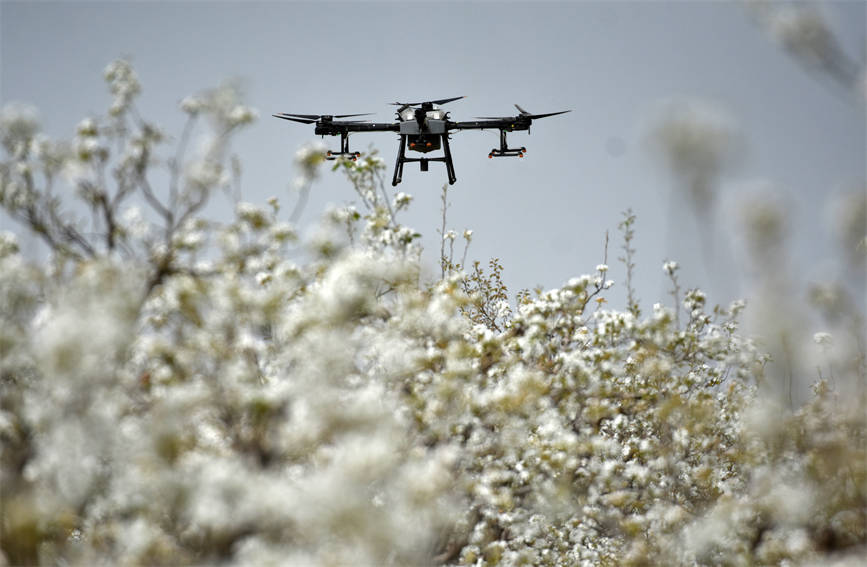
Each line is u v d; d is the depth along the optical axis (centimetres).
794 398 681
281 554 542
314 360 583
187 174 693
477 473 841
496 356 864
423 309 765
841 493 714
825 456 716
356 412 555
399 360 733
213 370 662
